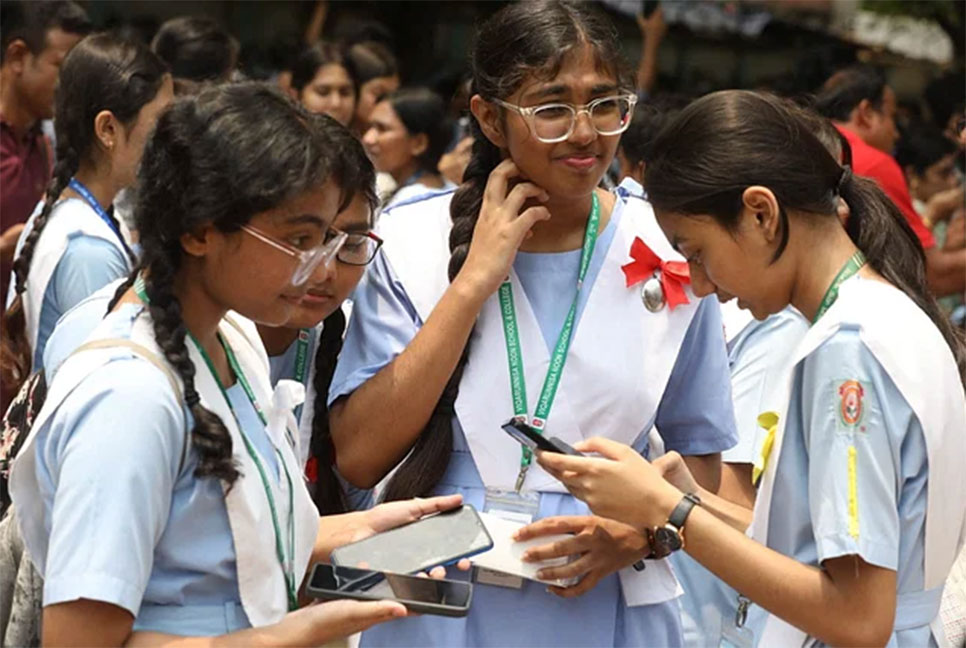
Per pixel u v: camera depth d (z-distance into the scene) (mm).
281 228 1820
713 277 2115
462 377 2426
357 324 2527
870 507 1967
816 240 2092
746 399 2906
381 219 2574
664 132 2143
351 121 5570
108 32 3289
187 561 1856
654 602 2412
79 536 1736
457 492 2434
